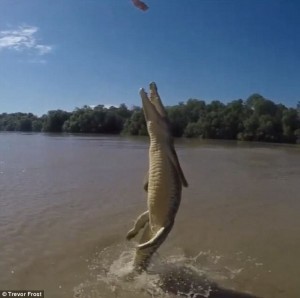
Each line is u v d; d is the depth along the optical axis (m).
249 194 20.19
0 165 30.47
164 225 8.95
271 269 10.30
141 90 9.17
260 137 99.38
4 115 170.25
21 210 15.30
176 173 9.07
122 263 10.25
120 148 53.56
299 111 101.00
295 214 16.05
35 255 10.68
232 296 8.82
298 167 34.09
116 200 17.47
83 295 8.59
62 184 21.50
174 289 9.06
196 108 117.06
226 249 11.70
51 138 89.12
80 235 12.45
